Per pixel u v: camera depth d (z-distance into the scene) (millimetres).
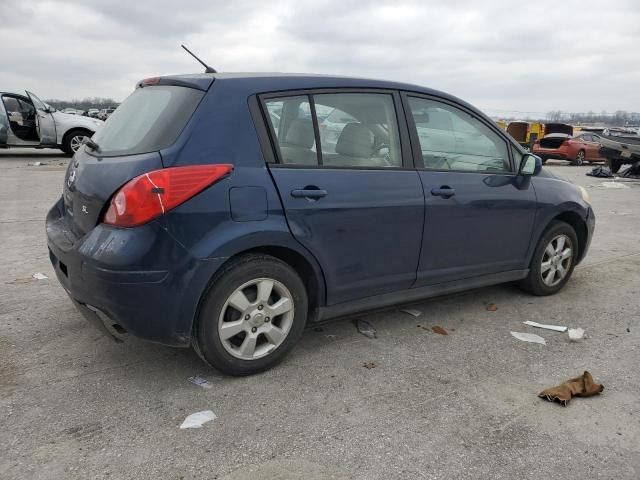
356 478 2332
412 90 3754
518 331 4004
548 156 22734
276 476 2328
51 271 5039
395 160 3580
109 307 2762
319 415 2797
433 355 3553
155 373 3178
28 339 3580
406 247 3598
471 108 4082
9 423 2641
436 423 2760
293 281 3174
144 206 2670
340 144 3342
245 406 2859
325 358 3449
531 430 2725
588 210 4875
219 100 2957
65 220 3348
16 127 14344
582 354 3639
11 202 8336
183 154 2781
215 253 2812
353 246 3348
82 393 2938
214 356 2998
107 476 2297
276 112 3117
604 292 4980
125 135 3104
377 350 3596
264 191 2961
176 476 2311
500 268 4277
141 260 2676
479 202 3930
